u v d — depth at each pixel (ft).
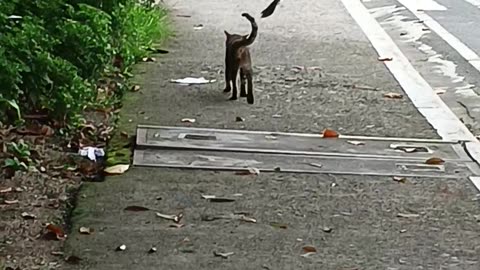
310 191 10.64
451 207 10.32
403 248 9.18
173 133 12.60
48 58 11.97
